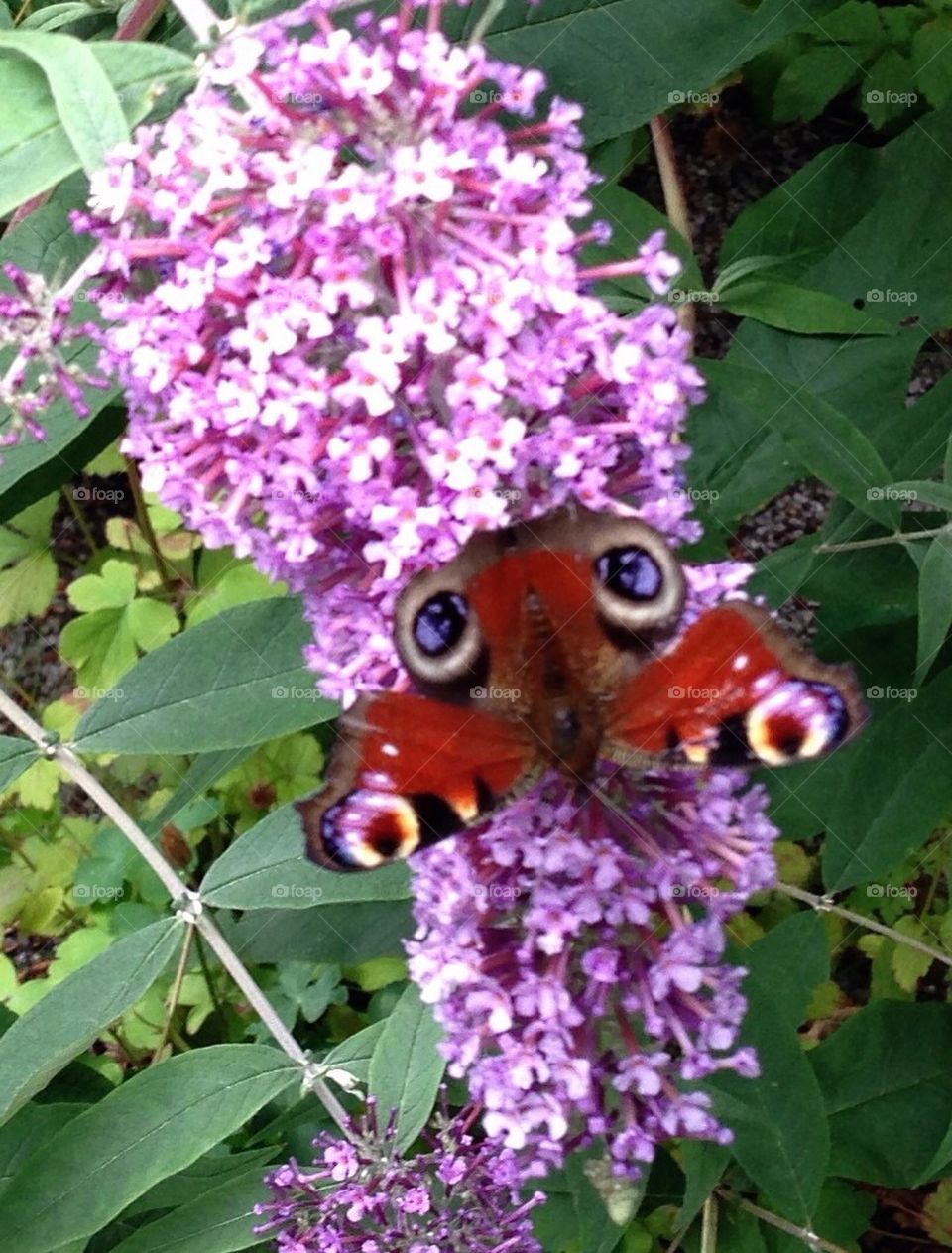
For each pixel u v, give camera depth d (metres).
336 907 0.26
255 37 0.18
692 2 0.22
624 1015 0.19
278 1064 0.21
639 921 0.17
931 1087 0.26
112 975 0.21
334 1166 0.20
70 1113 0.23
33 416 0.20
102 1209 0.20
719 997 0.18
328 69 0.17
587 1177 0.22
